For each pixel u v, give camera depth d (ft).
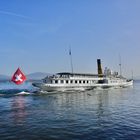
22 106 170.40
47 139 83.87
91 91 325.42
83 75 328.08
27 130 96.32
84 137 85.61
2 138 85.35
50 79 291.38
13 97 238.07
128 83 446.19
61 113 138.31
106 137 84.89
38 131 94.68
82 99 221.25
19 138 85.20
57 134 89.97
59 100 211.82
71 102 196.85
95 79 346.74
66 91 302.86
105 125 103.86
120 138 83.20
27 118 122.11
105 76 373.40
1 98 228.43
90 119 118.42
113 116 126.31
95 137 85.25
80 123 108.88
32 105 176.45
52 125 105.19
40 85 286.66
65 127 100.99
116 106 169.58
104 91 331.16
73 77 309.63
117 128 97.66
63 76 303.27
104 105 176.14
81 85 320.91
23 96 247.70
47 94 271.69
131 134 88.02
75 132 92.53
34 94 268.41
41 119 119.44
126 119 117.08
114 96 254.06
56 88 293.43
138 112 139.44
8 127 101.76
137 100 212.84
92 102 196.95
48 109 155.43
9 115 131.64
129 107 163.53
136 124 104.88
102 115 130.11
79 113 138.00
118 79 409.69
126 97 242.99
